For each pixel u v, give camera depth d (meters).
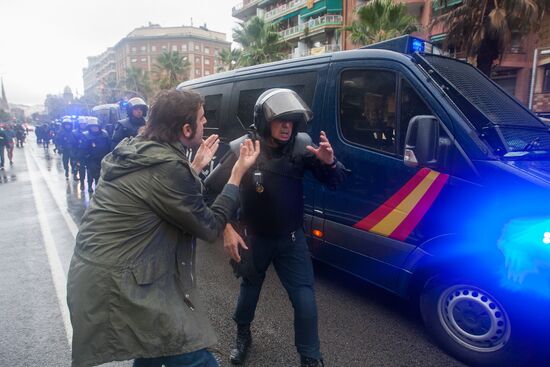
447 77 3.11
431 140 2.61
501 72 20.11
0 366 2.73
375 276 3.30
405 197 3.03
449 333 2.81
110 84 83.81
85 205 8.06
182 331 1.60
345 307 3.57
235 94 5.13
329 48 33.31
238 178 1.90
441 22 14.03
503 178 2.48
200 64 91.25
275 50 28.19
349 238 3.48
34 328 3.22
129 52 92.56
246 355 2.80
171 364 1.70
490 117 2.88
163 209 1.58
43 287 4.02
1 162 14.71
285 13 39.75
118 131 6.54
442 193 2.77
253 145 2.12
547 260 2.30
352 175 3.43
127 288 1.53
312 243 3.85
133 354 1.55
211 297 3.79
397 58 3.19
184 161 1.62
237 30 29.59
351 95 3.52
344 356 2.81
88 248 1.57
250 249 2.40
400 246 3.06
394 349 2.90
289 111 2.08
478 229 2.59
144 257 1.57
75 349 1.55
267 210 2.27
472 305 2.69
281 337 3.06
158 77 55.22
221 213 1.79
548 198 2.29
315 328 2.32
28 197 8.99
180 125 1.69
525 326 2.48
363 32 19.47
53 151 25.58
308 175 3.82
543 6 11.72
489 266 2.57
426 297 2.93
